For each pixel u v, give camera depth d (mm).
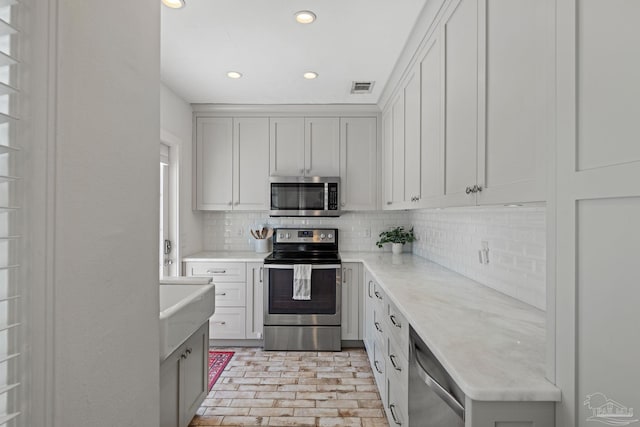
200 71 2805
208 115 3701
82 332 728
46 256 630
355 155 3695
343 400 2439
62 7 664
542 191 940
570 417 841
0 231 587
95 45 777
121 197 889
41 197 624
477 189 1356
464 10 1491
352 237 3990
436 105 1867
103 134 809
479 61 1340
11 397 596
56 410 646
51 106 638
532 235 1629
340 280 3389
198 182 3699
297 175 3695
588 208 778
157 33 1096
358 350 3396
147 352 1027
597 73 741
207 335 2250
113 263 850
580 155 794
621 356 695
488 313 1536
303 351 3371
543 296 1554
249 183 3701
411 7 1923
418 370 1372
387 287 2045
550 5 884
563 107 839
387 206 3326
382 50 2441
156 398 1083
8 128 591
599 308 751
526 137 1021
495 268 1972
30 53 617
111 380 842
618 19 688
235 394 2523
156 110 1087
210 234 4012
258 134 3705
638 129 648
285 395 2512
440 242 2912
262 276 3453
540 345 1187
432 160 1945
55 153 645
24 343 609
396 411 1843
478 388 894
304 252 3861
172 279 2234
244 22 2080
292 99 3484
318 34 2227
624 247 688
